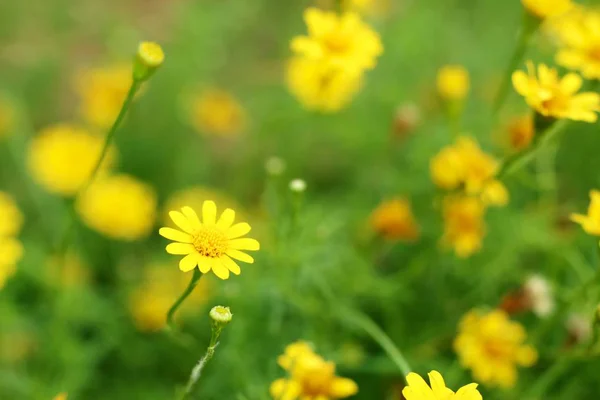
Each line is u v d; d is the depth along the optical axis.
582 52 0.37
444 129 0.44
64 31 0.61
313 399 0.34
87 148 0.45
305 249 0.39
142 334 0.43
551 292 0.38
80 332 0.43
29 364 0.42
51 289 0.42
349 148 0.51
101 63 0.60
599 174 0.43
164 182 0.52
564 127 0.38
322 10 0.56
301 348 0.35
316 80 0.43
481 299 0.41
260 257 0.40
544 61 0.46
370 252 0.41
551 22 0.39
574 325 0.37
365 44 0.38
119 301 0.44
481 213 0.39
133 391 0.42
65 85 0.58
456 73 0.41
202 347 0.41
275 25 0.63
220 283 0.40
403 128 0.43
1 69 0.57
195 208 0.46
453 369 0.38
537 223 0.41
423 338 0.40
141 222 0.44
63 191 0.44
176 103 0.53
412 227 0.40
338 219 0.42
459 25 0.58
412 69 0.53
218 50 0.57
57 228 0.45
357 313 0.40
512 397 0.39
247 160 0.51
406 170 0.45
